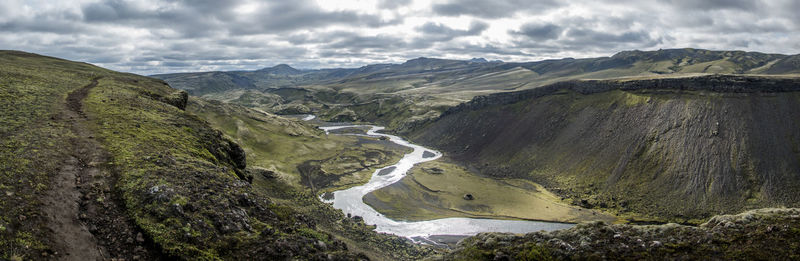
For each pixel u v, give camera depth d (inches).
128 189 1300.4
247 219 1302.9
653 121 5718.5
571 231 1408.7
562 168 5816.9
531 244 1336.1
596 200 4744.1
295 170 6033.5
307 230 1373.0
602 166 5423.2
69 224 1052.5
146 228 1093.1
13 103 2225.6
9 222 948.6
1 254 836.0
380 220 4200.3
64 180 1298.0
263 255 1084.5
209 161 2018.9
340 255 1147.9
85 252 956.0
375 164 6919.3
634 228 1393.9
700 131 5132.9
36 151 1480.1
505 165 6525.6
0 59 4242.1
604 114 6520.7
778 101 5187.0
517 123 7864.2
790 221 1267.2
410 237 3757.4
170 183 1390.3
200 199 1332.4
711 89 5703.7
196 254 1031.6
